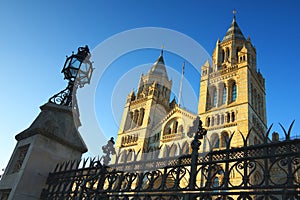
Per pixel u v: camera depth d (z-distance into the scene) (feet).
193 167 17.24
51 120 27.02
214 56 180.24
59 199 22.77
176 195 16.66
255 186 14.10
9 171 25.77
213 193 15.33
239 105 135.44
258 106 158.81
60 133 26.86
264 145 15.28
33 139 25.31
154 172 19.27
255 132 130.11
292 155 13.82
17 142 27.86
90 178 21.85
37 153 24.73
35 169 24.29
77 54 30.99
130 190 19.15
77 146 27.96
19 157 26.37
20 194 22.70
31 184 23.71
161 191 17.49
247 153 15.85
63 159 26.53
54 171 25.05
